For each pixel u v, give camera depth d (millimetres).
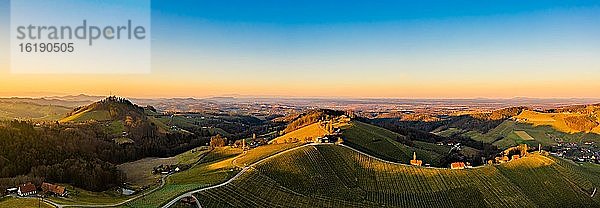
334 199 165750
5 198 136625
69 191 161000
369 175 196625
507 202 196000
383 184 190375
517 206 195500
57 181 181500
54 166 191750
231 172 171875
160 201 135250
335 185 179000
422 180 197750
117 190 184625
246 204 144625
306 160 191250
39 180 165250
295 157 190250
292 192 162125
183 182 171875
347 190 177750
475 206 187125
